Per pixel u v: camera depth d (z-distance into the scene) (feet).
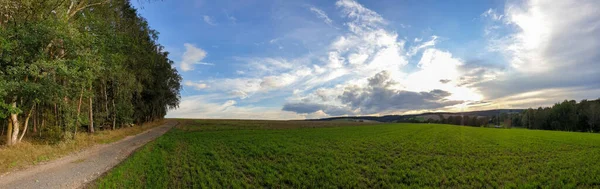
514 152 77.10
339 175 48.93
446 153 75.15
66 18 69.26
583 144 98.48
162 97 179.63
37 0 65.10
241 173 50.11
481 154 73.36
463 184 43.83
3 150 57.72
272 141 106.22
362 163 60.29
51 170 49.80
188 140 109.50
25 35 60.64
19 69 59.47
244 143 98.58
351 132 162.50
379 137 125.08
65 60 68.49
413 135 137.59
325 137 125.29
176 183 43.21
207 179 44.91
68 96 80.18
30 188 38.60
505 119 475.31
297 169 53.67
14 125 67.05
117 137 109.50
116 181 42.34
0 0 59.16
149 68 150.00
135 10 120.06
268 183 43.47
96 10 87.40
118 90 125.70
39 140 78.18
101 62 80.12
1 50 58.70
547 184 43.47
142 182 43.29
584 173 50.24
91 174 47.03
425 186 42.34
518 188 40.93
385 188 42.06
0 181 42.01
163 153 71.15
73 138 83.15
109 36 86.12
